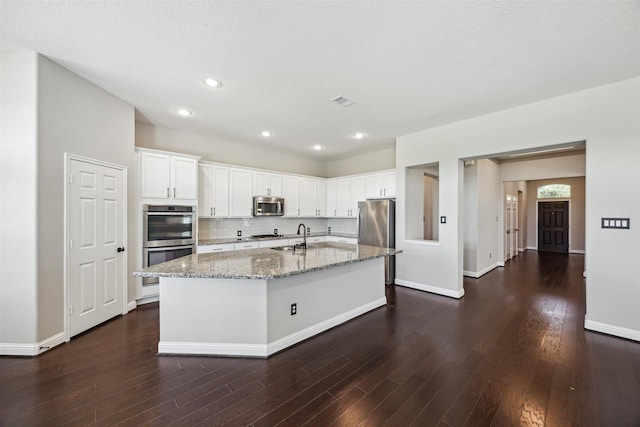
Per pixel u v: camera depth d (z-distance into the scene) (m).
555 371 2.19
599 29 1.97
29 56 2.35
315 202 6.32
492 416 1.71
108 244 3.14
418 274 4.51
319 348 2.58
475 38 2.10
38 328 2.41
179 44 2.21
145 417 1.68
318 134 4.66
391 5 1.77
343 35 2.08
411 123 4.06
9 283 2.38
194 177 4.21
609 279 2.82
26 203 2.38
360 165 6.29
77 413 1.71
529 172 6.34
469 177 5.49
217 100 3.29
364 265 3.49
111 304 3.19
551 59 2.37
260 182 5.35
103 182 3.07
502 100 3.23
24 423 1.62
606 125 2.82
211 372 2.17
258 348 2.41
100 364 2.27
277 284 2.53
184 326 2.47
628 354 2.44
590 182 2.91
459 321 3.21
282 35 2.08
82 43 2.21
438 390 1.96
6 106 2.36
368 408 1.78
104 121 3.07
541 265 6.62
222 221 5.16
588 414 1.72
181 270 2.37
